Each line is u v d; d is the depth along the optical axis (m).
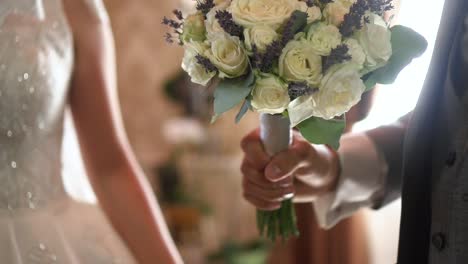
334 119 1.02
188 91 2.89
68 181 1.23
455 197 0.96
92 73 1.22
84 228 1.22
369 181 1.22
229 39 0.97
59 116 1.21
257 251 2.57
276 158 1.14
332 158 1.21
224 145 2.88
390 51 0.98
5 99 1.16
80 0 1.23
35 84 1.17
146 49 3.03
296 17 0.96
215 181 2.87
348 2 0.98
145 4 3.02
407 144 1.04
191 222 2.75
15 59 1.17
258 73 0.97
